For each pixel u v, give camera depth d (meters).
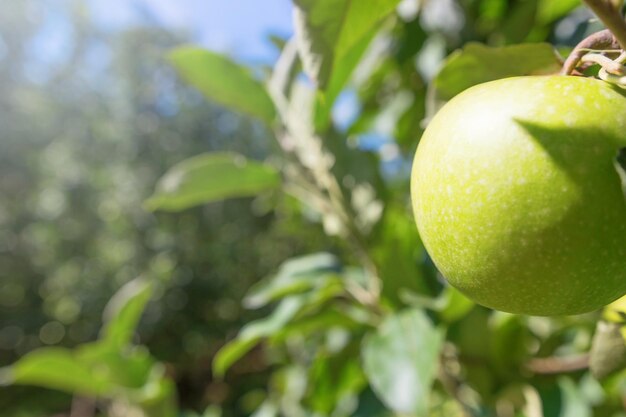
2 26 2.61
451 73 0.25
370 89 0.57
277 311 0.44
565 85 0.18
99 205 2.45
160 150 2.50
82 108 2.60
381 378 0.32
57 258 2.40
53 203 2.47
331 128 0.43
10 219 2.46
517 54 0.23
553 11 0.38
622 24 0.17
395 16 0.49
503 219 0.18
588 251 0.17
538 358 0.40
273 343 0.47
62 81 2.67
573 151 0.17
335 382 0.48
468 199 0.18
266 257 2.37
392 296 0.38
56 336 2.38
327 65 0.21
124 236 2.37
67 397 2.09
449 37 0.46
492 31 0.45
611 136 0.17
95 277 2.37
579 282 0.18
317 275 0.45
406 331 0.33
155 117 2.56
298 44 0.21
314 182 0.43
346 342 0.47
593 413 0.40
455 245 0.19
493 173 0.18
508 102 0.18
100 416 1.28
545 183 0.17
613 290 0.18
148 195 2.39
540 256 0.18
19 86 2.62
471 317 0.37
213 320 2.34
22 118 2.54
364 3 0.21
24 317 2.37
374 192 0.43
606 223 0.17
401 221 0.41
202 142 2.55
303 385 0.61
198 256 2.35
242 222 2.39
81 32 2.73
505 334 0.38
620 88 0.18
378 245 0.42
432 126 0.20
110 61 2.68
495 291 0.19
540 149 0.17
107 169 2.49
